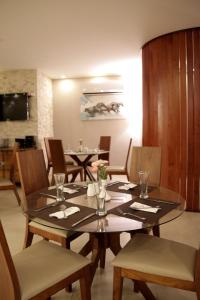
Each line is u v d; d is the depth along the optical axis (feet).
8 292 3.82
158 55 12.92
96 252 6.47
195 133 12.07
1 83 19.25
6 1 9.33
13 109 19.02
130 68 19.31
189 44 11.99
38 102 19.16
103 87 21.47
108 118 21.49
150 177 8.04
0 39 13.08
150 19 11.00
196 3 9.66
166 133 12.76
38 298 4.08
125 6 9.85
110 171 15.07
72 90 22.00
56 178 5.98
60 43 13.76
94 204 5.65
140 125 20.99
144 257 4.69
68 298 5.93
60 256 4.82
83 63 17.72
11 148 17.30
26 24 11.34
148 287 5.89
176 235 9.25
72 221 4.68
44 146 19.85
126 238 8.89
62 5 9.70
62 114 22.22
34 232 6.49
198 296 4.17
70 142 22.17
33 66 18.26
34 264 4.55
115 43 13.88
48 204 5.72
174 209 5.24
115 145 21.56
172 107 12.51
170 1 9.53
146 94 13.92
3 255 3.60
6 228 9.98
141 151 8.47
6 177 16.81
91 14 10.49
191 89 12.03
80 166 16.33
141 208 5.24
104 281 6.53
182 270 4.32
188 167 12.26
